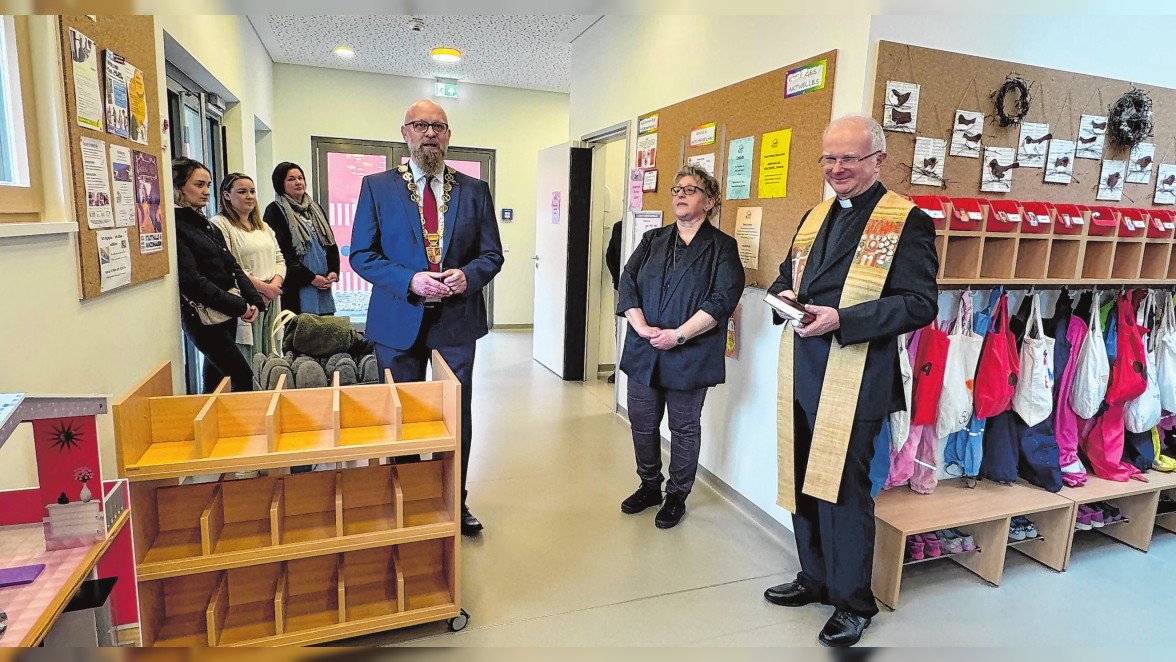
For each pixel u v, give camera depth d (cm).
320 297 405
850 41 220
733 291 248
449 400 187
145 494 166
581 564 238
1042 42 238
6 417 92
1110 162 262
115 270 194
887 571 217
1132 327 257
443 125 225
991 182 238
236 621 179
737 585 228
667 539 259
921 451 241
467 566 234
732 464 297
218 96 421
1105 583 237
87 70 177
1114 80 254
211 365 300
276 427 179
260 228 339
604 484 312
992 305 239
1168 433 288
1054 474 246
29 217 156
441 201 234
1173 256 266
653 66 364
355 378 238
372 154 668
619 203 525
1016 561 253
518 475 320
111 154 194
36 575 104
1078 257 236
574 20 436
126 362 207
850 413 186
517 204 727
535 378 521
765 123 266
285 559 173
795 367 202
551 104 718
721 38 299
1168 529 283
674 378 254
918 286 179
